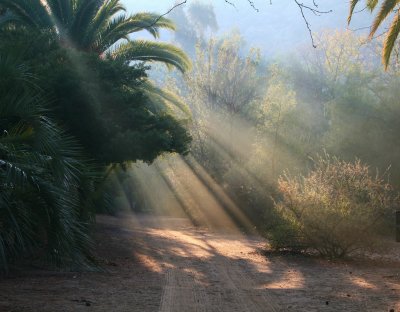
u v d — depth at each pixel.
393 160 25.97
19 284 8.77
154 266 12.47
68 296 7.82
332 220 13.62
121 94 15.56
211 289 8.96
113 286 9.02
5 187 7.84
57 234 8.23
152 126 16.53
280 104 29.28
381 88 28.98
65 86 13.50
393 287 9.19
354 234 13.53
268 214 16.16
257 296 8.19
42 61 14.16
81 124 13.93
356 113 27.97
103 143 14.50
